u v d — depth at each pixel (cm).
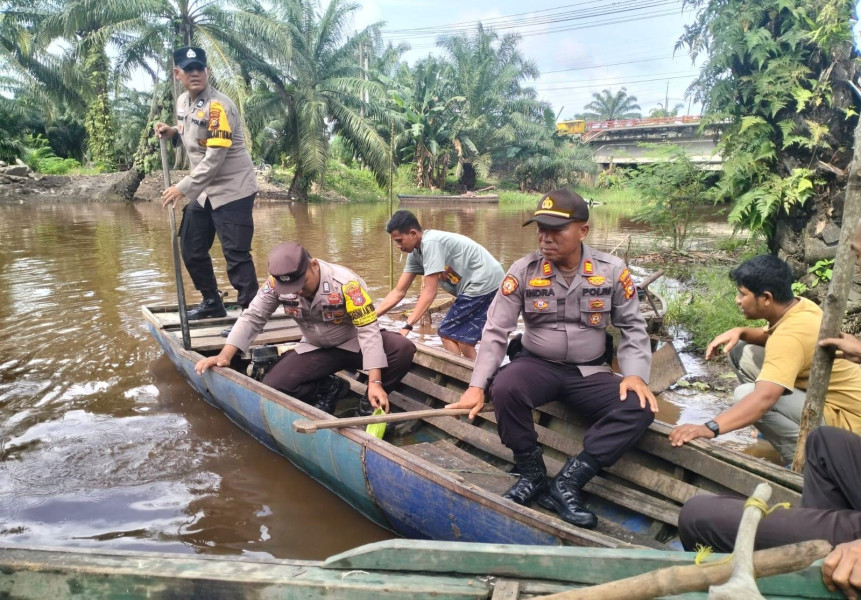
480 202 2812
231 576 194
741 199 637
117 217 1634
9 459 362
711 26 638
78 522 305
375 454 290
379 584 188
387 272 927
